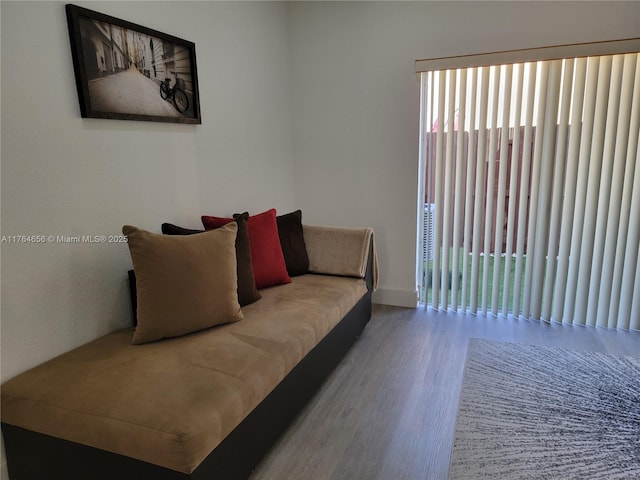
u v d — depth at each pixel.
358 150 3.47
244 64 2.97
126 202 2.12
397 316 3.33
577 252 2.98
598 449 1.80
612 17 2.65
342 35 3.34
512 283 3.50
